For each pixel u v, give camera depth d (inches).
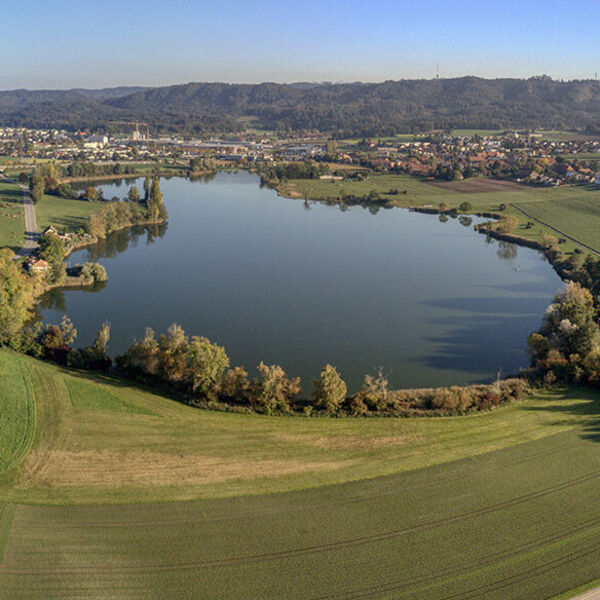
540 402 3971.5
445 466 3169.3
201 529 2610.7
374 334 5669.3
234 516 2709.2
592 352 4335.6
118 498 2802.7
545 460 3235.7
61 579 2300.7
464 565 2445.9
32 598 2204.7
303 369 4845.0
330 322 5979.3
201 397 3907.5
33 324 5575.8
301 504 2815.0
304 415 3730.3
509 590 2315.5
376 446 3366.1
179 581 2315.5
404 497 2888.8
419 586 2329.0
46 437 3319.4
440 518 2733.8
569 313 4904.0
